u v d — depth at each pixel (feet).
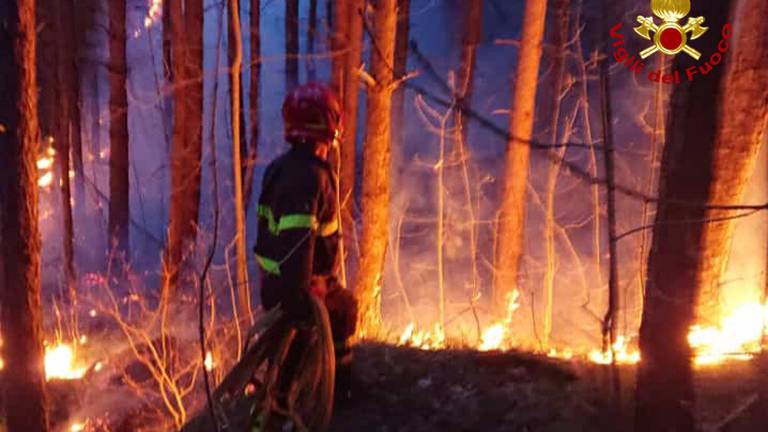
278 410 10.64
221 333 29.58
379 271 25.09
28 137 17.51
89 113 61.31
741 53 18.69
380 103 24.43
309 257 10.38
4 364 18.04
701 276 9.14
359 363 14.82
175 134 39.14
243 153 42.57
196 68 39.11
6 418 18.15
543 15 30.50
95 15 53.26
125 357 27.40
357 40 33.78
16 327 17.85
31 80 17.61
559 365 14.08
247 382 10.47
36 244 17.99
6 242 17.63
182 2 40.65
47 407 18.49
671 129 9.03
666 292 9.21
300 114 11.03
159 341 28.07
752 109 18.66
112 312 32.09
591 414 11.67
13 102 17.30
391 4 23.95
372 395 13.21
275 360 10.62
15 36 17.17
